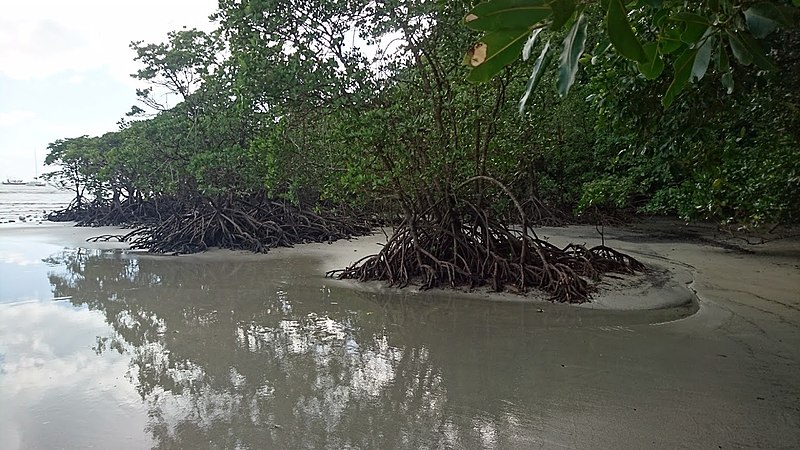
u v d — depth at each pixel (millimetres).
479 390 5586
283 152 12883
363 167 10352
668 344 6941
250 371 6250
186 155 18094
